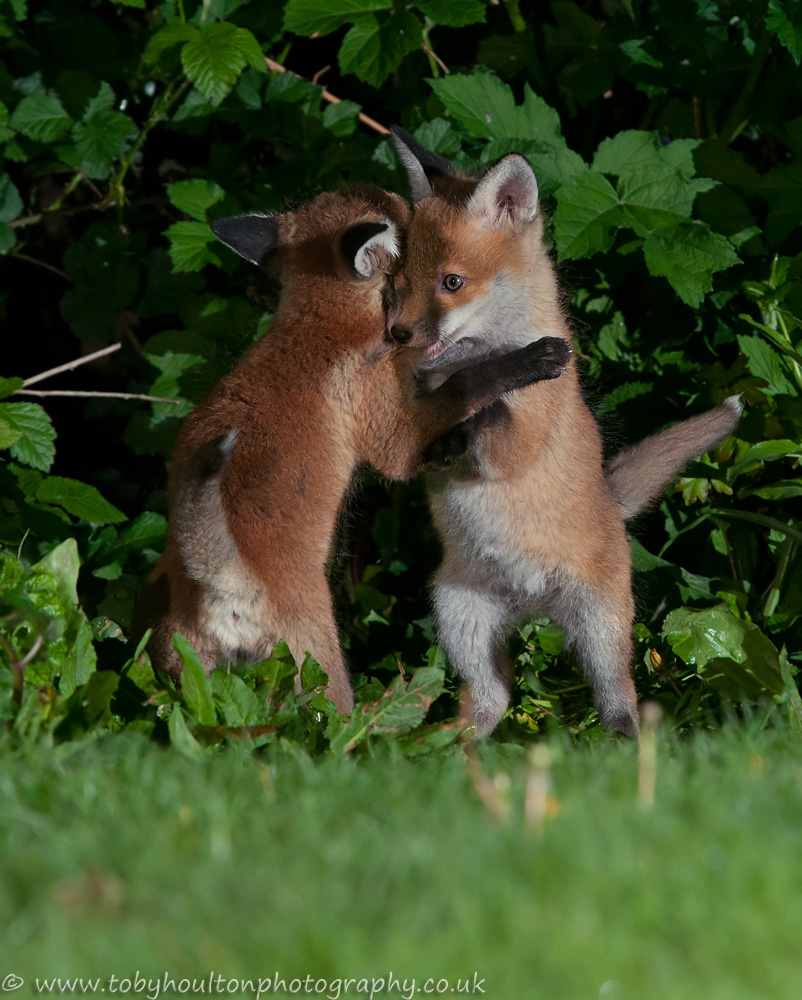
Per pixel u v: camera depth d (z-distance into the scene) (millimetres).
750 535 13008
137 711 7602
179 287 13594
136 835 4664
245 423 8680
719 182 12477
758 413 12648
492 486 10133
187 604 8641
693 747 7160
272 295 11633
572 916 3809
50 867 4293
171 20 12469
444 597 11062
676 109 14133
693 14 13453
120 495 15664
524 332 10789
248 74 13383
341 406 9086
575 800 5133
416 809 5172
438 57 14742
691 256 11844
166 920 3879
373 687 10180
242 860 4449
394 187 12766
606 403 13062
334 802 5312
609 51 13867
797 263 12445
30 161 13656
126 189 14852
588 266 13242
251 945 3682
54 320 16219
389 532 13797
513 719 11070
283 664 8148
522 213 10617
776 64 13344
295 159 13273
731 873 4199
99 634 9609
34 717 6852
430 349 9578
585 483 10453
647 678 11422
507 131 12688
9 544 11367
